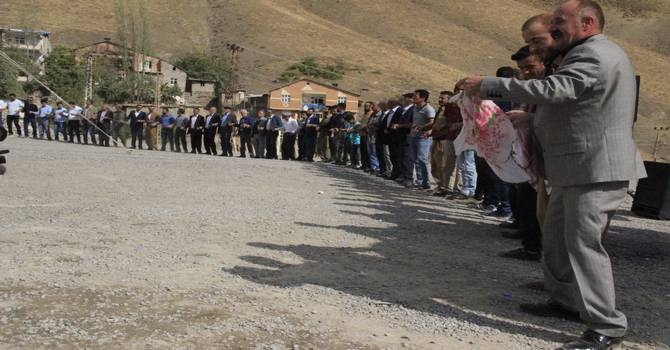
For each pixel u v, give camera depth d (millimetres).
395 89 89375
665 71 128375
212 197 9555
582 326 4191
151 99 72812
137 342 3531
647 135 76750
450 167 11531
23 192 9320
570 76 3623
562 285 4332
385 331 3908
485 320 4234
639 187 9297
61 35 96438
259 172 14688
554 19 3920
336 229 7254
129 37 83188
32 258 5273
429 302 4570
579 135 3719
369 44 114625
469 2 154625
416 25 136250
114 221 7117
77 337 3576
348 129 18781
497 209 9047
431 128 10617
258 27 113312
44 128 28891
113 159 16844
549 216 4332
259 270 5184
